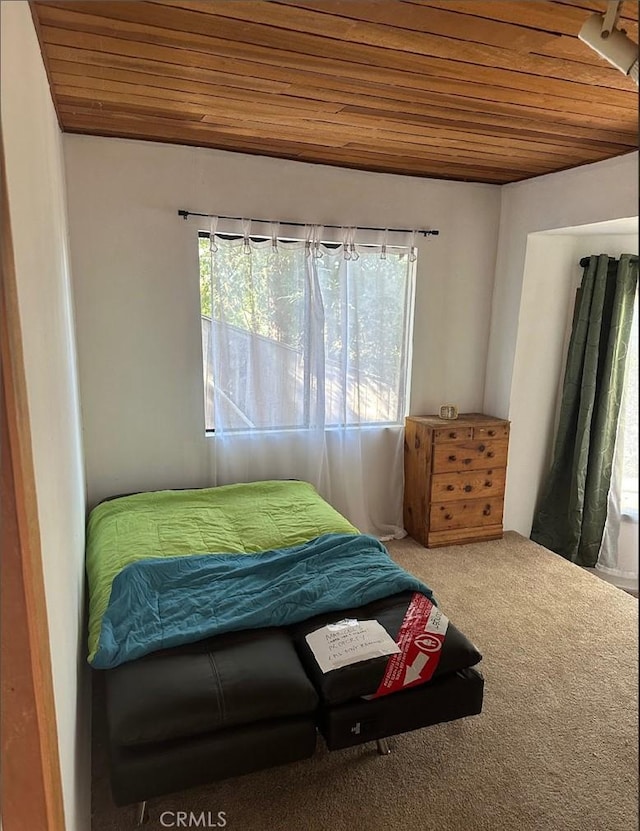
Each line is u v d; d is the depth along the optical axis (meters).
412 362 3.73
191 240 3.06
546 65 1.78
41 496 1.09
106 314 2.98
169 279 3.06
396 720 1.72
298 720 1.62
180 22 1.52
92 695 2.11
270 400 3.36
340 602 2.01
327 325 3.41
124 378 3.08
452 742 2.00
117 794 1.47
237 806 1.72
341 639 1.82
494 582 3.17
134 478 3.21
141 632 1.80
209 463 3.35
